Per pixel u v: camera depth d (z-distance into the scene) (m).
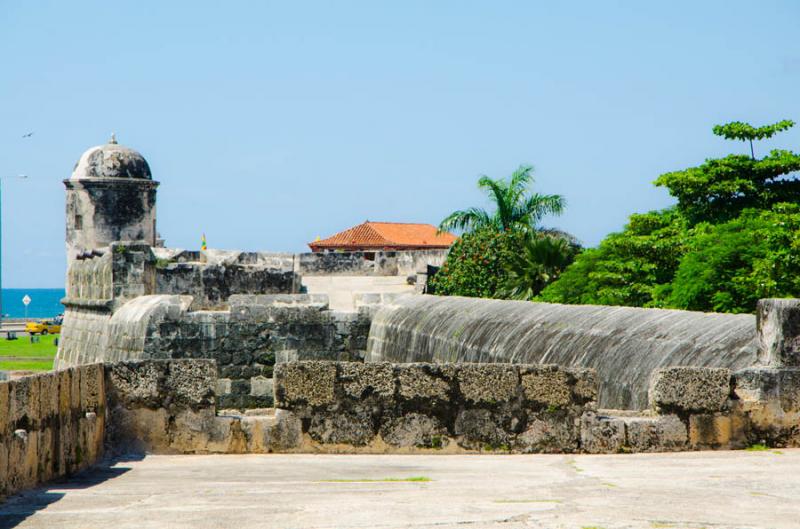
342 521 12.21
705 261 39.50
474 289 64.25
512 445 20.02
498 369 20.05
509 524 11.87
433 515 12.52
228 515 12.82
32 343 131.62
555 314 32.66
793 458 18.44
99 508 13.73
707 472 16.73
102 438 19.78
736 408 19.81
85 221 82.75
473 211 77.94
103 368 19.98
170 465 18.88
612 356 26.08
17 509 13.74
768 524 11.86
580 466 17.91
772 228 39.44
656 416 19.89
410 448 20.05
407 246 144.50
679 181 49.22
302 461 19.23
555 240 63.44
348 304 60.09
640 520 12.10
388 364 20.17
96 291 60.66
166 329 50.41
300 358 51.03
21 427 15.75
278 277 61.06
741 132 50.53
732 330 22.48
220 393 50.38
